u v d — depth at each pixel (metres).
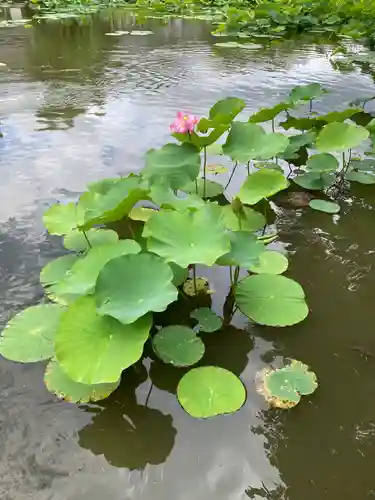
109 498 1.30
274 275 2.05
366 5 7.41
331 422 1.51
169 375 1.64
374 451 1.44
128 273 1.69
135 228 2.41
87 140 3.36
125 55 5.69
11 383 1.60
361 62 5.32
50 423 1.49
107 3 10.11
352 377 1.67
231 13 7.41
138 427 1.48
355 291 2.06
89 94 4.26
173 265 2.04
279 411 1.54
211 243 1.79
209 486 1.33
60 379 1.59
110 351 1.51
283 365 1.71
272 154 2.53
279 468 1.38
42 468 1.37
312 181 2.84
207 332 1.83
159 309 1.53
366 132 2.83
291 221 2.54
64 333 1.55
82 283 1.76
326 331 1.85
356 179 2.91
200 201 2.21
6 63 5.22
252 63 5.32
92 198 2.22
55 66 5.14
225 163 3.11
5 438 1.44
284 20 7.27
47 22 7.83
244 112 3.86
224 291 2.02
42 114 3.79
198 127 2.78
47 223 2.19
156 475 1.35
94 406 1.53
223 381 1.59
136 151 3.21
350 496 1.32
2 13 8.77
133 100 4.12
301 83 4.59
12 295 1.96
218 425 1.49
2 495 1.30
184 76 4.83
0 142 3.29
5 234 2.35
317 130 3.26
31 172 2.93
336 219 2.56
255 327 1.85
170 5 9.91
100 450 1.42
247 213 2.53
